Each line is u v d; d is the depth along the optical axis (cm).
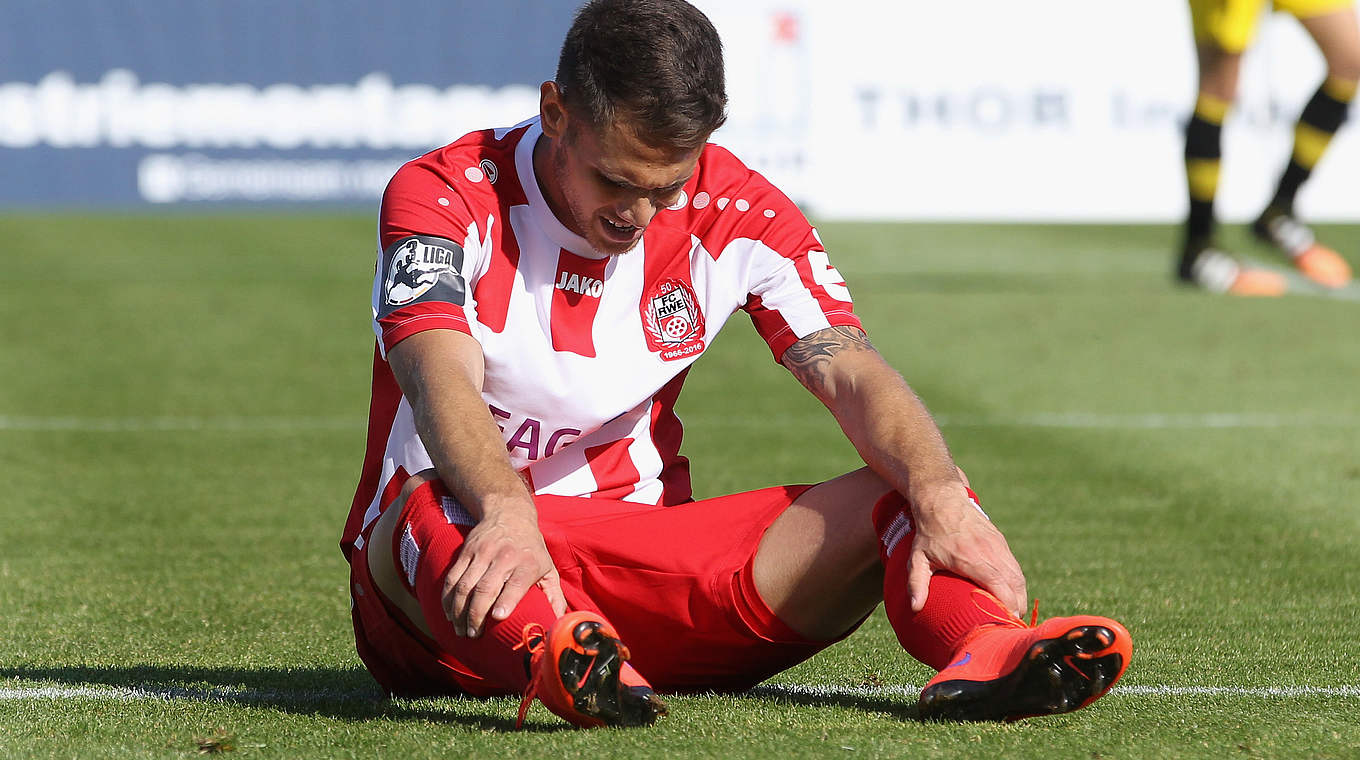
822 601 821
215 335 3303
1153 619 1177
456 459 761
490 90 5425
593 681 698
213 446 2186
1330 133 3797
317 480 1945
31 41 5244
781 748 718
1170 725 789
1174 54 5200
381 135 5412
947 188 5231
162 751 745
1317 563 1424
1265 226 3928
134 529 1617
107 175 5331
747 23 5106
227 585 1334
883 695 891
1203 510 1712
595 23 762
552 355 859
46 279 4106
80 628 1146
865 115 5191
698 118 759
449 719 805
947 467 795
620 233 816
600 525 833
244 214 5559
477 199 853
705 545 822
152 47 5297
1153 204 5259
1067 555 1469
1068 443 2177
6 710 844
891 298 3834
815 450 2161
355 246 4894
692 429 2334
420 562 754
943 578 762
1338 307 3684
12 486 1870
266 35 5338
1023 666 712
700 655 845
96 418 2414
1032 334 3294
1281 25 5150
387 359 834
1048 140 5225
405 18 5375
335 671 992
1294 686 923
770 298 912
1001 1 5172
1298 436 2220
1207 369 2877
